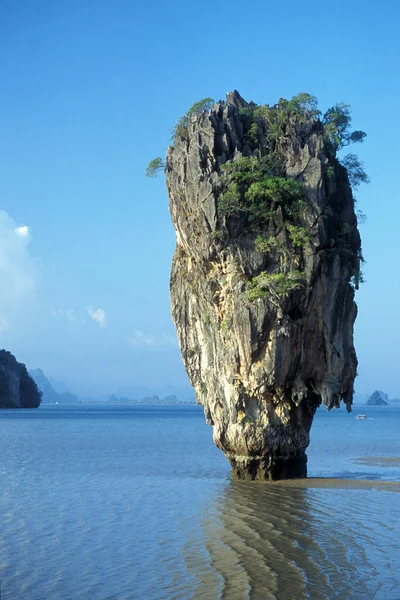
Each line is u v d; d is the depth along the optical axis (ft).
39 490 159.53
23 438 349.61
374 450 275.39
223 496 144.56
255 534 108.68
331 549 98.84
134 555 98.32
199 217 160.04
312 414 169.89
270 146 170.91
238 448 162.50
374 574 87.30
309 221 159.43
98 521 122.62
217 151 165.68
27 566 93.86
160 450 271.49
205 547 101.60
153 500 143.23
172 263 179.32
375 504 132.77
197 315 170.50
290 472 166.81
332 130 173.68
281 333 152.25
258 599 78.54
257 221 160.56
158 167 176.65
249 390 156.66
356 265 169.99
